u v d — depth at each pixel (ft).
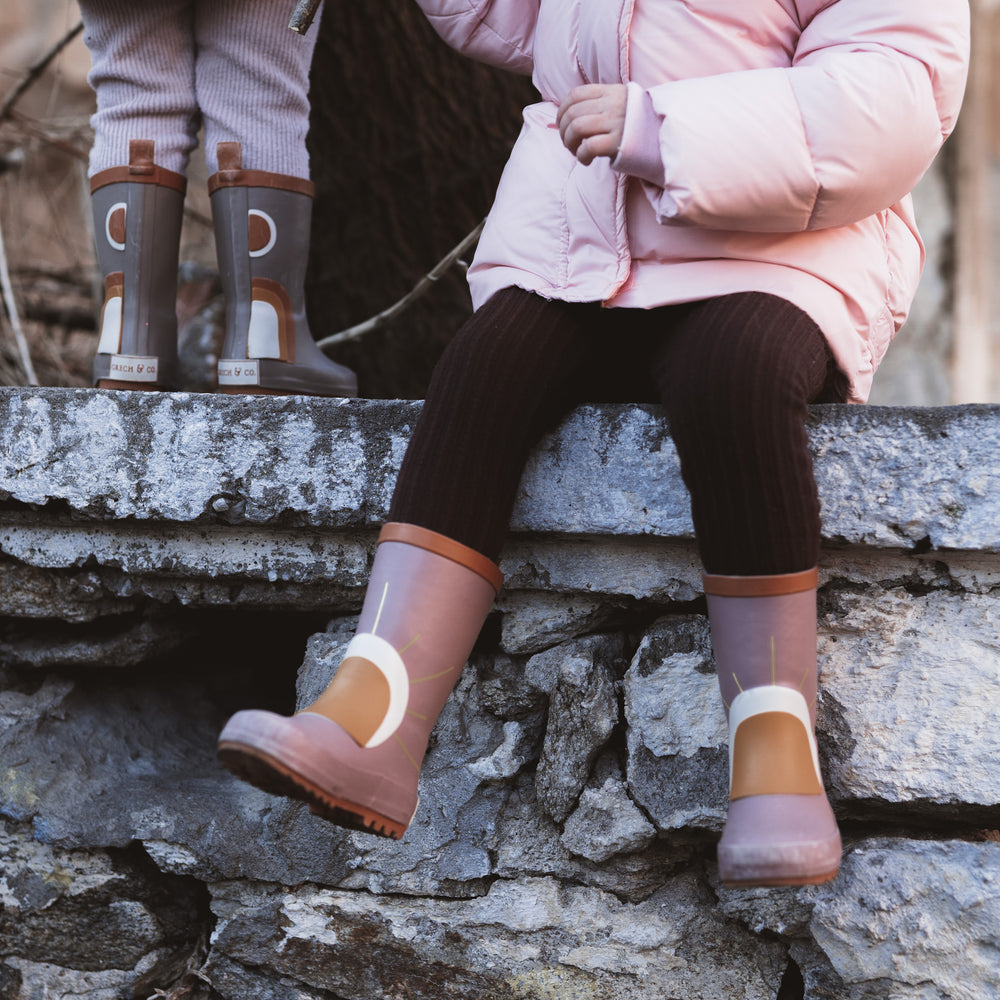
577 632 4.59
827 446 4.06
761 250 4.05
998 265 17.40
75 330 11.26
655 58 4.12
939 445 3.99
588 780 4.45
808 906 4.19
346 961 4.66
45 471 4.68
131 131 5.28
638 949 4.42
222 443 4.53
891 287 4.42
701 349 3.82
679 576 4.38
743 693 3.69
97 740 5.22
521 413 3.99
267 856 4.71
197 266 8.80
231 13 5.24
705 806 4.25
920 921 3.98
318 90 7.98
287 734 3.32
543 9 4.57
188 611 5.23
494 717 4.67
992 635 4.12
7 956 4.99
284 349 5.31
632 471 4.19
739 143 3.72
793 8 4.16
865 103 3.73
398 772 3.62
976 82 16.21
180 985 4.92
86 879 4.89
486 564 3.87
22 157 10.41
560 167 4.36
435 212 8.35
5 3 17.03
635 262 4.17
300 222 5.37
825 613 4.26
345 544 4.65
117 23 5.24
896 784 4.15
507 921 4.52
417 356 8.84
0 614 5.12
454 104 7.89
